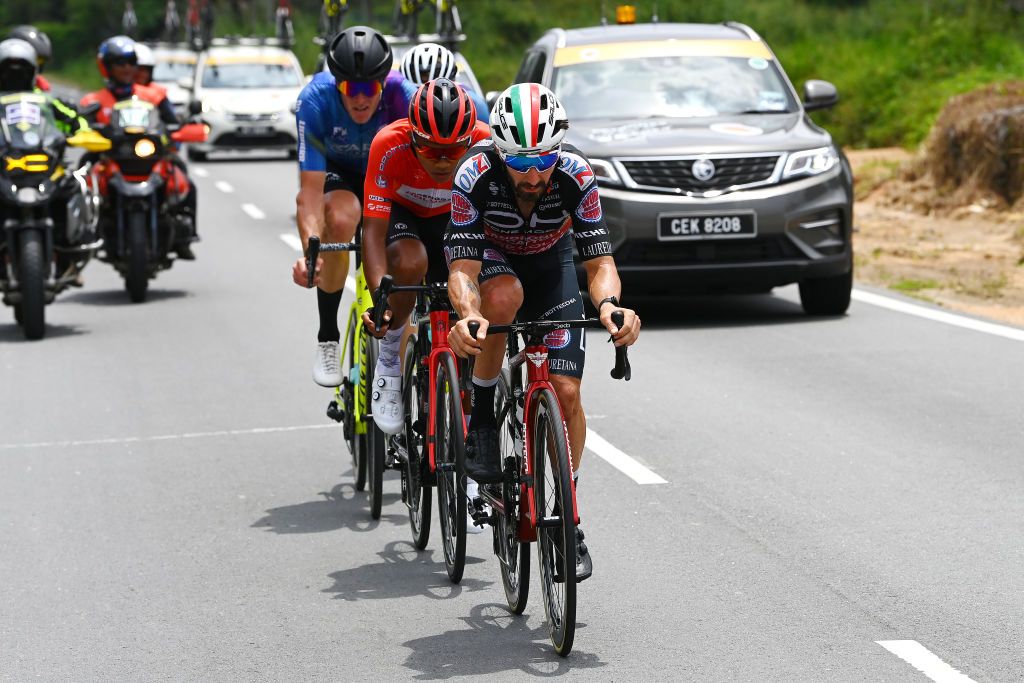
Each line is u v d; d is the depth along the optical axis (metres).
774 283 41.72
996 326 40.72
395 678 18.08
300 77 109.81
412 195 23.22
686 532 23.61
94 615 20.62
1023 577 21.05
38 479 27.98
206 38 136.50
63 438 31.12
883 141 90.31
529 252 20.14
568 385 19.66
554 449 18.55
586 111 44.94
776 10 129.12
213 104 104.94
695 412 31.80
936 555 22.11
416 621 20.17
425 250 23.17
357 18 197.25
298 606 20.88
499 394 21.11
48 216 43.03
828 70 103.19
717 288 42.00
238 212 75.94
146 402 34.31
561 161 19.30
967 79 91.88
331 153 25.97
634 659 18.42
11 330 45.16
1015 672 17.62
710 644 18.81
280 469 28.55
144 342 42.03
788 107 45.38
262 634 19.75
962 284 47.94
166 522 25.12
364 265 23.23
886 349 37.94
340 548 23.67
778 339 39.78
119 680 18.23
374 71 23.91
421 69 24.95
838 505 24.83
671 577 21.48
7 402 34.69
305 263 25.56
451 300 19.41
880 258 55.00
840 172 42.22
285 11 123.94
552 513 18.81
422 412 22.77
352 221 25.58
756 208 40.78
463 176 19.47
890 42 107.88
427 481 22.36
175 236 50.84
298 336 42.22
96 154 49.59
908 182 70.50
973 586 20.72
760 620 19.61
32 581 22.14
